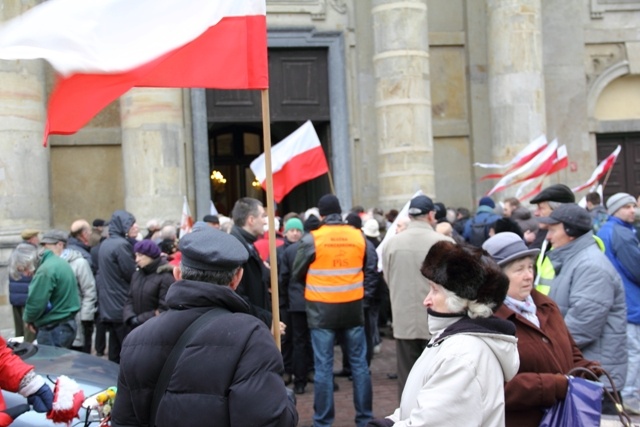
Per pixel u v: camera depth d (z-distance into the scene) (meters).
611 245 7.08
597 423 3.52
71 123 4.22
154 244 7.23
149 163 13.36
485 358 3.01
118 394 3.03
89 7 4.19
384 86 14.60
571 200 6.79
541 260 5.68
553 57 16.69
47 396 4.04
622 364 5.04
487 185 16.22
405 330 6.40
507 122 15.21
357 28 15.87
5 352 3.98
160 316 3.07
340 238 6.87
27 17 4.11
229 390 2.83
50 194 14.37
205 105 15.00
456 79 16.44
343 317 6.80
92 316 9.18
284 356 9.38
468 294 3.11
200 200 14.82
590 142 16.81
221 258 3.06
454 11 16.45
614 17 16.91
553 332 4.00
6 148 12.13
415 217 6.54
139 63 4.29
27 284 8.79
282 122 17.27
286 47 15.59
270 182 4.67
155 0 4.38
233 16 4.66
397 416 3.32
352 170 15.78
